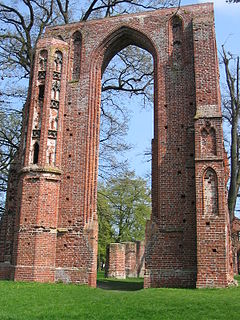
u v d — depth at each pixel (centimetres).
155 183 2036
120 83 3122
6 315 1045
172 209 1948
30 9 2969
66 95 2303
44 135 2148
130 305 1241
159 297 1400
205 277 1717
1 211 3381
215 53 2095
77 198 2123
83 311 1139
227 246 1848
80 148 2198
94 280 1997
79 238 2056
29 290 1573
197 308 1168
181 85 2112
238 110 3181
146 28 2277
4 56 2903
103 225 3506
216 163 1838
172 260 1881
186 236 1897
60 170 2150
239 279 2577
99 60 2366
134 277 3553
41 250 1978
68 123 2255
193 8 2220
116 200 4738
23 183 2091
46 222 2030
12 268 2005
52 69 2277
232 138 3127
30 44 2953
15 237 2061
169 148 2036
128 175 3528
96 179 2223
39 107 2231
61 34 2442
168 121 2075
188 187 1956
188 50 2158
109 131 3206
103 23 2383
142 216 4822
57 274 2019
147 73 3084
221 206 1784
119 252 3281
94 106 2288
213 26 2102
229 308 1155
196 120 1922
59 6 3148
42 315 1066
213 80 1992
